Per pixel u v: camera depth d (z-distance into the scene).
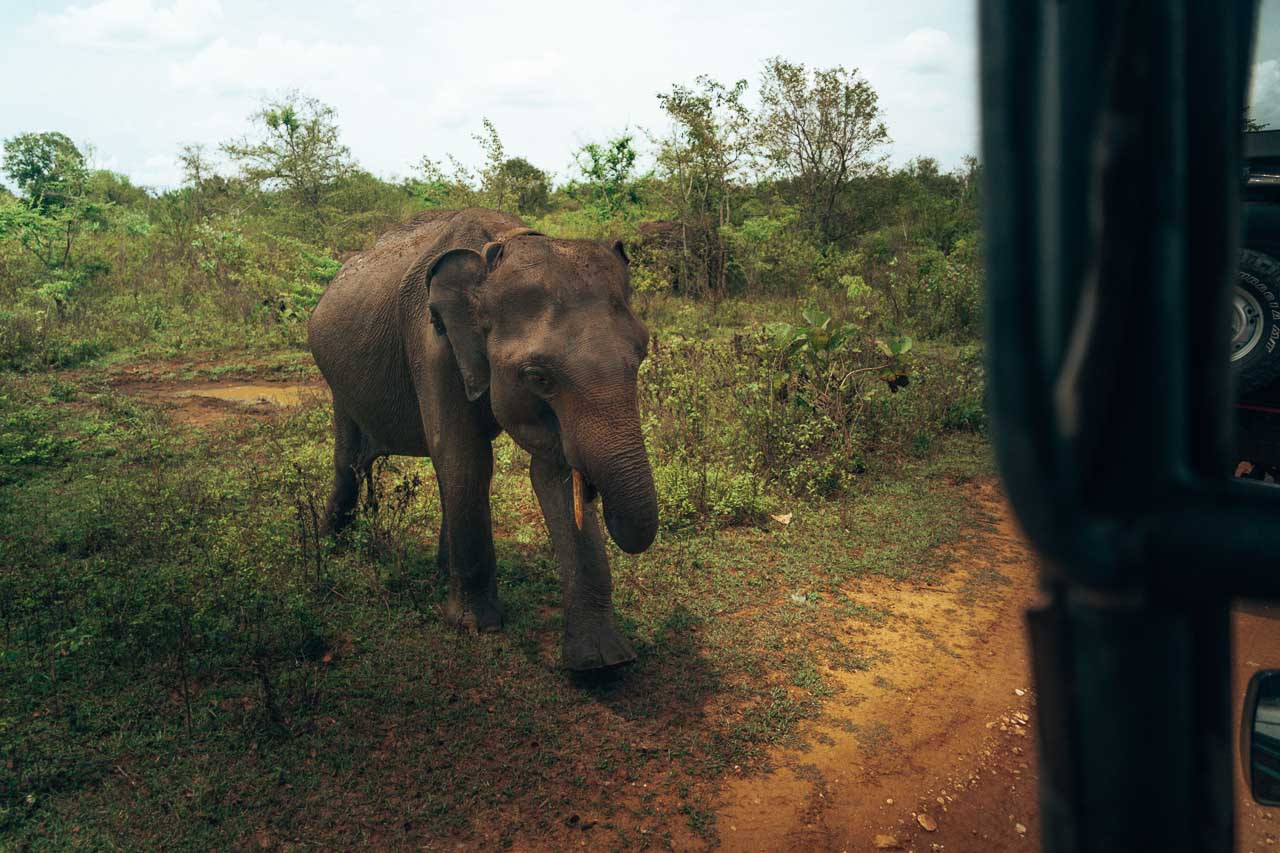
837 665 4.34
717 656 4.36
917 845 3.19
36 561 5.11
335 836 3.16
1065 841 0.48
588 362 3.56
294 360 12.48
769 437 7.16
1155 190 0.41
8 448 7.37
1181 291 0.42
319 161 25.62
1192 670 0.46
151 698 3.86
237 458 7.52
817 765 3.62
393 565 5.19
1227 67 0.44
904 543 5.72
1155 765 0.45
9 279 15.94
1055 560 0.42
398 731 3.74
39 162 22.72
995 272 0.42
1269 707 1.09
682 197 19.42
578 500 3.89
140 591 4.57
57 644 4.02
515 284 3.71
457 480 4.35
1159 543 0.40
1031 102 0.41
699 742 3.72
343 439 5.55
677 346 9.89
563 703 3.96
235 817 3.21
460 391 4.23
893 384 7.92
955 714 3.98
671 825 3.27
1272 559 0.38
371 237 24.95
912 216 22.97
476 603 4.59
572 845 3.16
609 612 4.18
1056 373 0.42
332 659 4.28
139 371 11.64
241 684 4.00
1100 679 0.45
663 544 5.61
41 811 3.17
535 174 23.77
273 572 4.81
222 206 26.70
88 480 6.66
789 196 22.75
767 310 16.44
